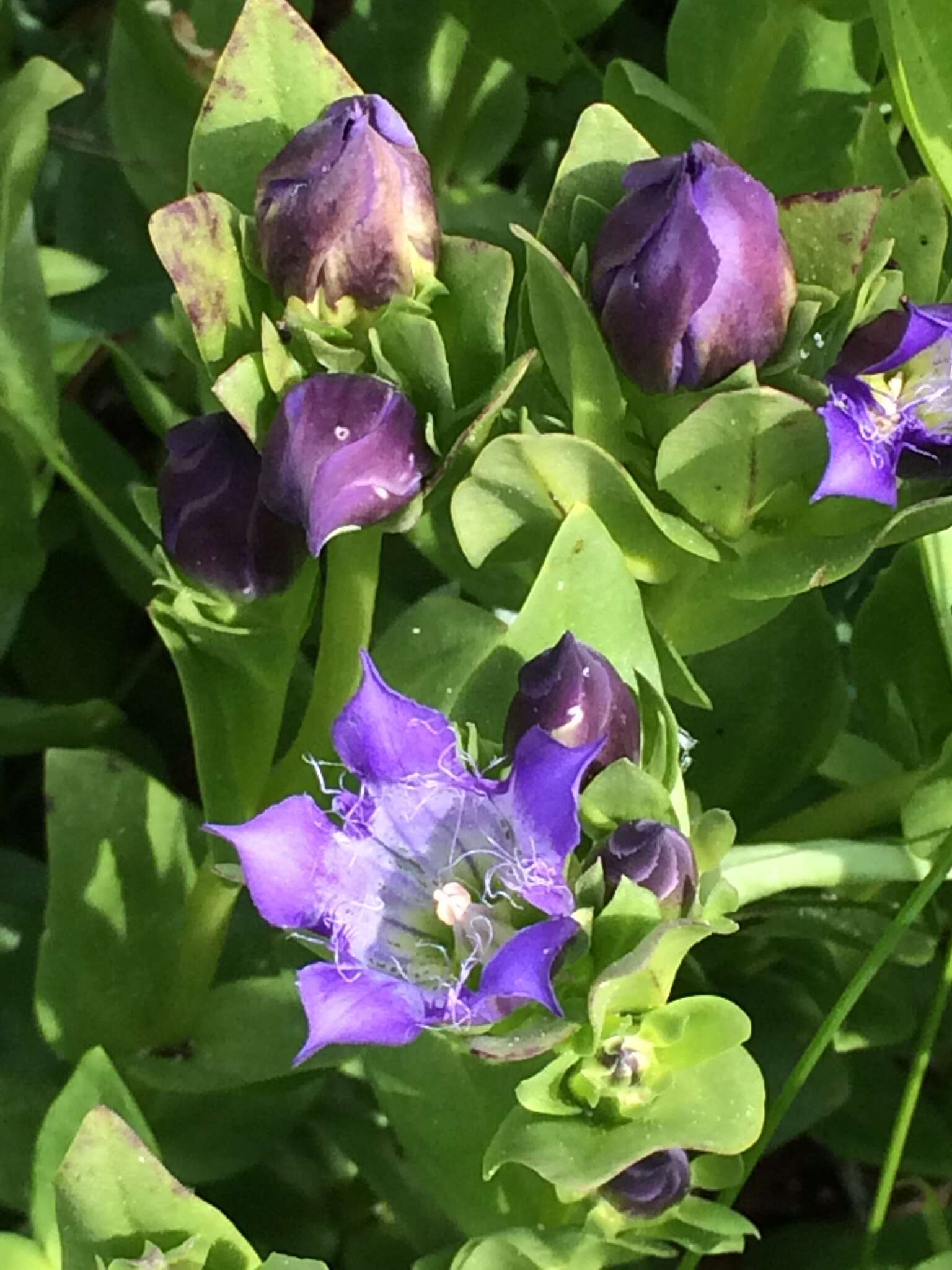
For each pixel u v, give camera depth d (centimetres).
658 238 15
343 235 15
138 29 24
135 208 26
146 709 26
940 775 20
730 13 23
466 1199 18
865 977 18
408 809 15
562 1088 15
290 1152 22
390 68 26
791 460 16
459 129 26
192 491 17
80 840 20
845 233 16
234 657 18
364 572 18
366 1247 21
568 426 18
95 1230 16
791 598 21
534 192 27
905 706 22
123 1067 20
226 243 16
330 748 19
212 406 20
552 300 17
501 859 15
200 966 20
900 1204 24
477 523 18
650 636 17
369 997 14
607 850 15
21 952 23
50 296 24
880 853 20
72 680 25
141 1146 15
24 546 23
